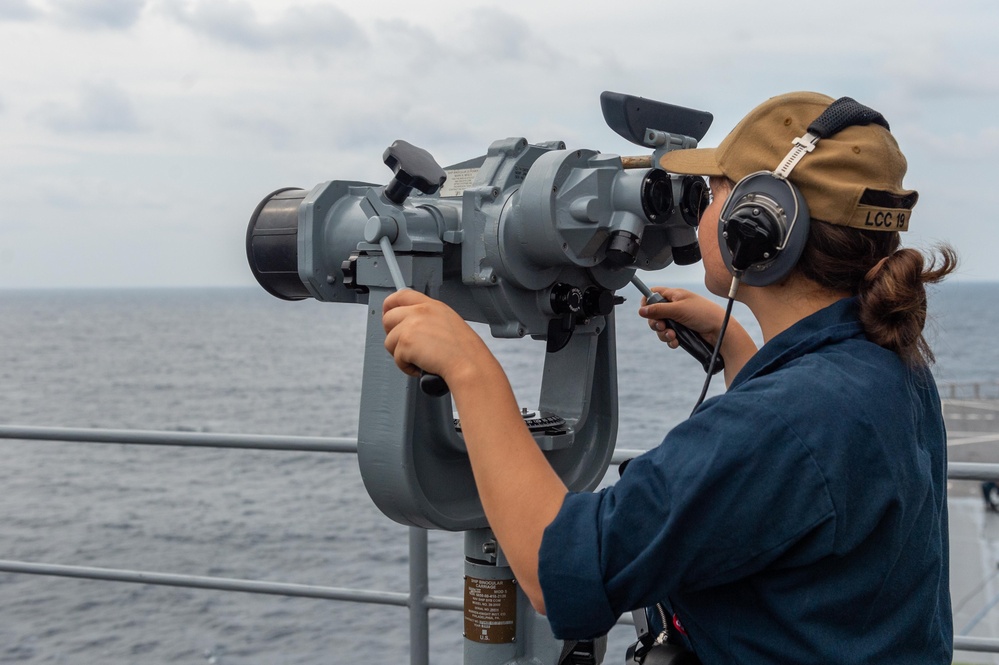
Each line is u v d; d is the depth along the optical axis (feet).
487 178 4.99
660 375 253.24
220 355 372.99
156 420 198.59
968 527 43.50
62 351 388.98
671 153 4.16
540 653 5.30
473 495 5.17
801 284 3.76
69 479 133.80
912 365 3.73
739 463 3.22
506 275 4.90
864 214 3.54
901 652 3.52
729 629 3.51
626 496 3.34
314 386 265.34
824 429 3.27
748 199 3.67
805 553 3.28
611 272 5.33
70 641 65.82
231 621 69.72
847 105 3.64
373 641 63.87
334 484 125.70
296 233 5.35
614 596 3.32
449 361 3.80
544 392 5.78
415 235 4.74
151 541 95.96
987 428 73.20
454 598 8.16
